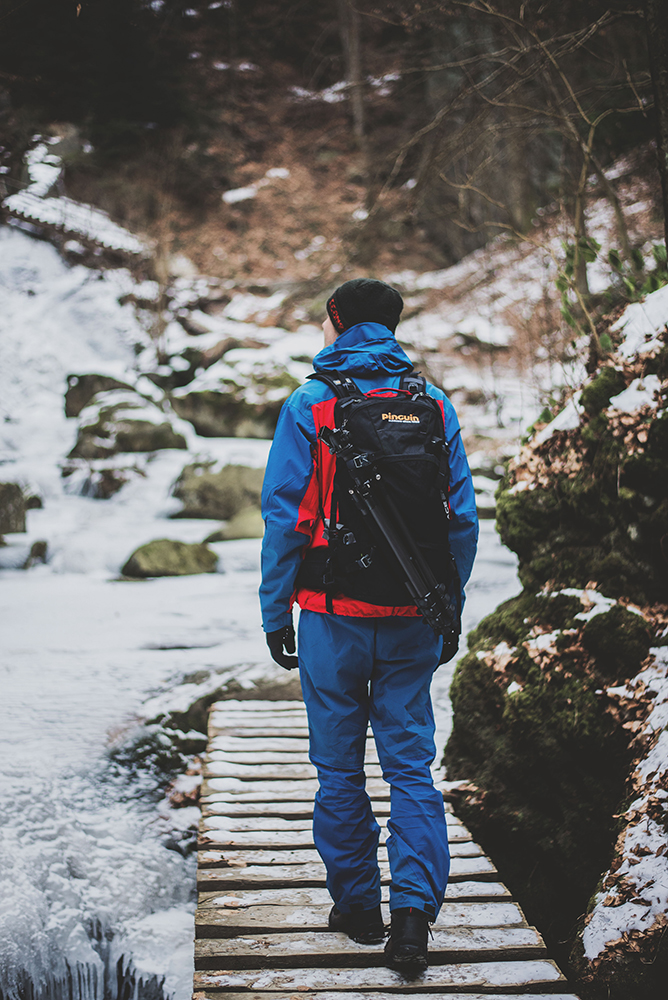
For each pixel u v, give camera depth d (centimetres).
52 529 1080
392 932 195
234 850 266
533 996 195
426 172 589
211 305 1972
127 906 297
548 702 273
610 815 243
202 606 675
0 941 262
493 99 458
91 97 702
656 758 228
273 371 1579
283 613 209
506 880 278
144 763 370
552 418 356
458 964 206
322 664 205
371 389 211
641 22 396
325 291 1833
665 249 347
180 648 527
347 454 198
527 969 204
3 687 434
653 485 267
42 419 1706
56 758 351
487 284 1269
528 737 277
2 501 1025
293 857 262
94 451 1391
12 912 271
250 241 1955
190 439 1461
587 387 304
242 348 1753
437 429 210
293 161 1809
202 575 861
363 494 196
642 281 389
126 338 1967
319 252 1803
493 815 284
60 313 1981
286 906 232
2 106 621
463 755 320
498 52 481
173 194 1850
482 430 1223
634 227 714
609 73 604
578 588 294
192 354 1783
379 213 758
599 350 328
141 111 942
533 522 320
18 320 1923
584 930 212
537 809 274
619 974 196
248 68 1340
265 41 1223
